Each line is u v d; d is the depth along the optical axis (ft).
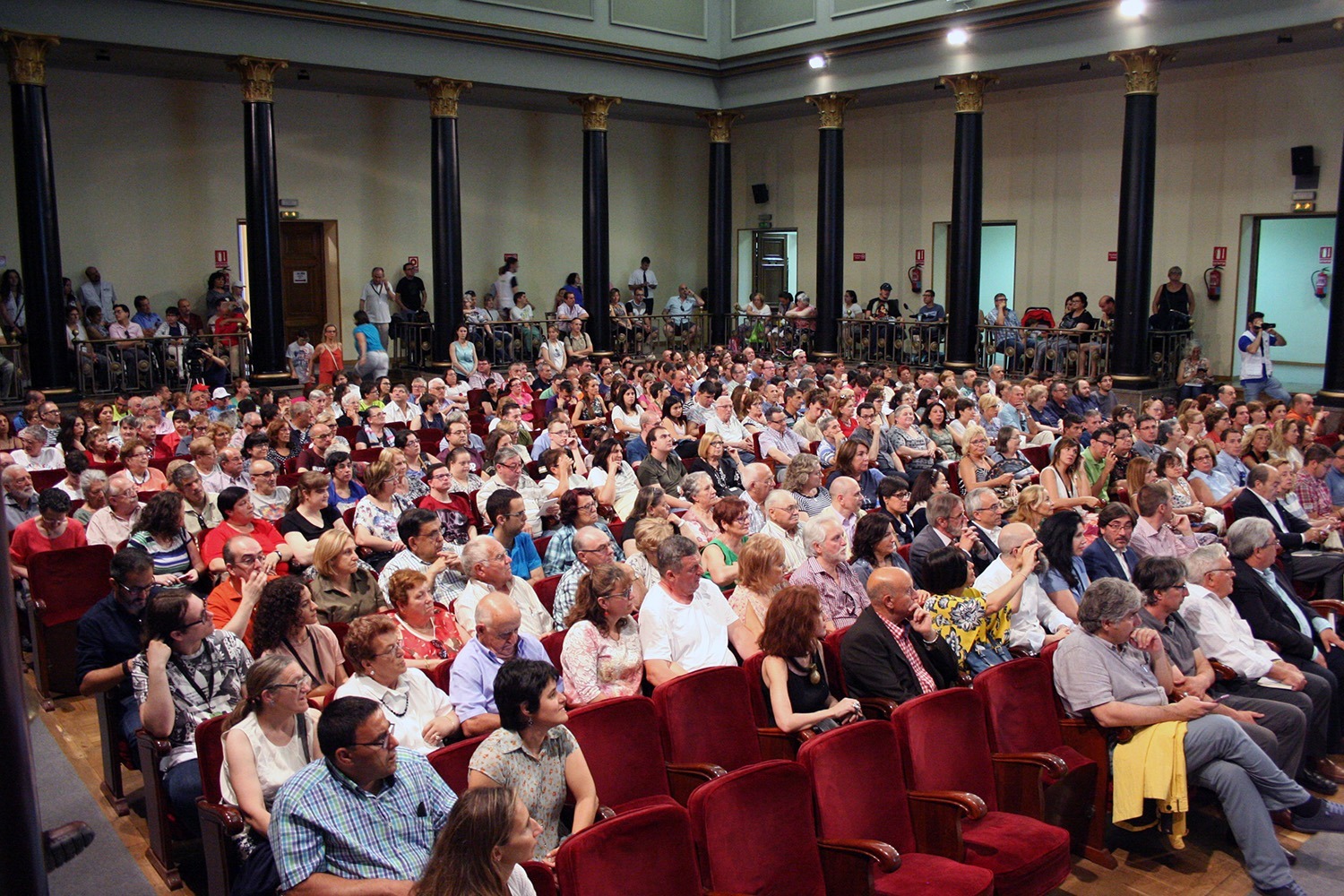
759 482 21.06
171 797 12.81
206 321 48.34
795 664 14.08
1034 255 53.47
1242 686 16.22
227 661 13.69
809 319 57.00
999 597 15.93
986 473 27.68
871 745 12.03
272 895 10.55
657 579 17.13
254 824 10.85
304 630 13.73
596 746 12.19
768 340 58.75
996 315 49.29
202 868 13.57
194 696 13.42
